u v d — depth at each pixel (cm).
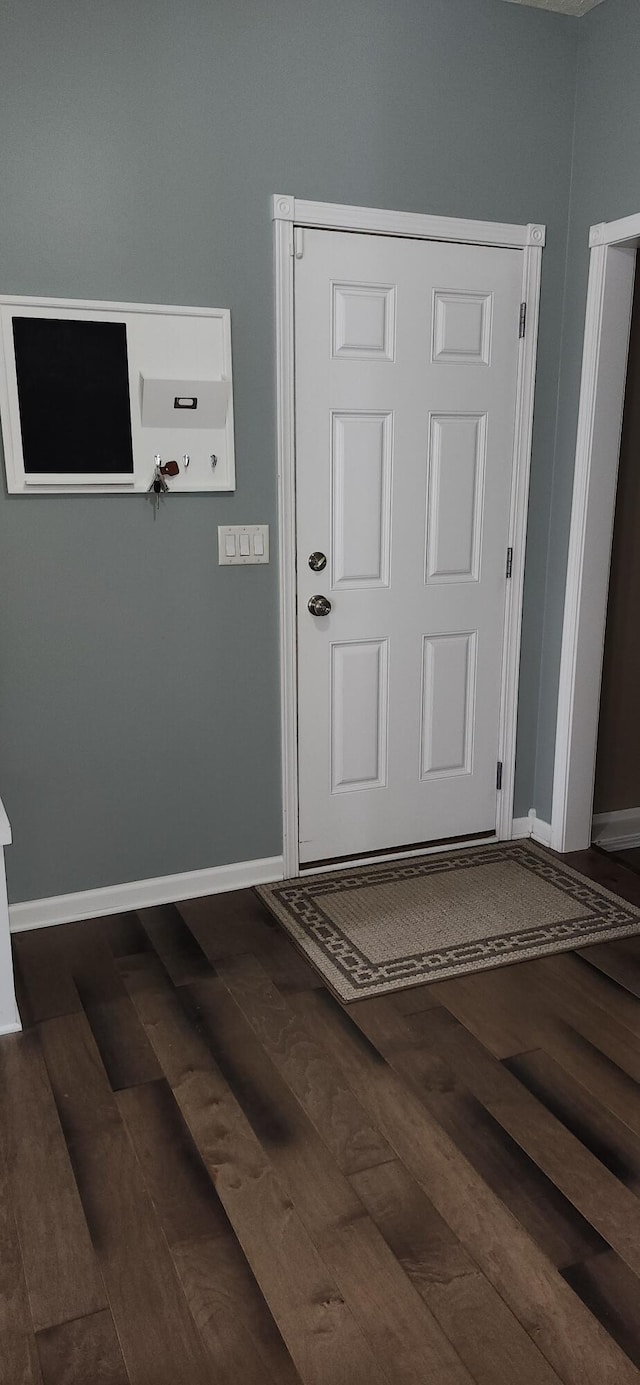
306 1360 142
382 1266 158
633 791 356
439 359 287
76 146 234
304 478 277
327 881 299
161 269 249
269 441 270
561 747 318
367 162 266
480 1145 185
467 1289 153
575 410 299
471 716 319
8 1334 146
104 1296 153
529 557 315
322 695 293
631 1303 151
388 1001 234
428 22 264
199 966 250
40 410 241
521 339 297
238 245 256
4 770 258
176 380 250
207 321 255
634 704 346
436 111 271
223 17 242
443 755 317
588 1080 205
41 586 252
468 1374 139
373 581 293
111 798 272
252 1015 228
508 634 316
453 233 279
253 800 292
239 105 248
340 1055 213
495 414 298
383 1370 140
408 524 293
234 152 250
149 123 240
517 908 282
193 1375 139
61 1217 168
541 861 316
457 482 297
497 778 329
